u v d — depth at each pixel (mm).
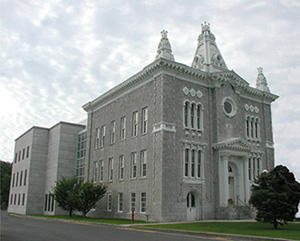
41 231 20922
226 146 34531
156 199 31312
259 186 25297
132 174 37000
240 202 35812
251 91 41656
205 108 36562
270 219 23547
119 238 16734
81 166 50719
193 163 34250
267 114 43688
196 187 33344
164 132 32312
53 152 53625
